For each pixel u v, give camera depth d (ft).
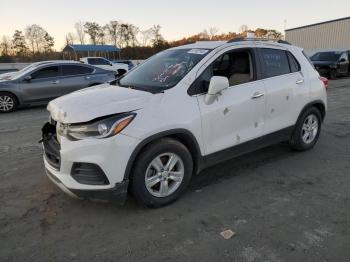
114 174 11.05
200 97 12.94
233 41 14.90
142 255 9.86
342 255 9.67
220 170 15.97
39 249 10.21
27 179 15.24
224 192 13.71
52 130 13.06
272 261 9.46
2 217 12.02
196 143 12.85
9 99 33.30
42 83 34.65
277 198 13.17
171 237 10.69
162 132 11.71
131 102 11.60
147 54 187.73
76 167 11.21
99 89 13.74
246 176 15.26
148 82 13.65
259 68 15.30
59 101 12.55
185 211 12.24
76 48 141.79
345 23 111.96
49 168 12.32
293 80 16.60
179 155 12.41
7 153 19.06
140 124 11.30
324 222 11.39
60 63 35.99
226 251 9.93
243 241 10.40
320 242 10.28
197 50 14.44
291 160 17.20
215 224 11.37
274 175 15.37
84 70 37.24
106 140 10.82
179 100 12.39
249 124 14.73
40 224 11.55
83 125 10.98
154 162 11.93
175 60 14.39
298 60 17.37
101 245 10.36
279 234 10.73
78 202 12.97
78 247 10.28
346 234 10.68
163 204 12.46
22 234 10.98
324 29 119.75
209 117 13.05
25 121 28.30
